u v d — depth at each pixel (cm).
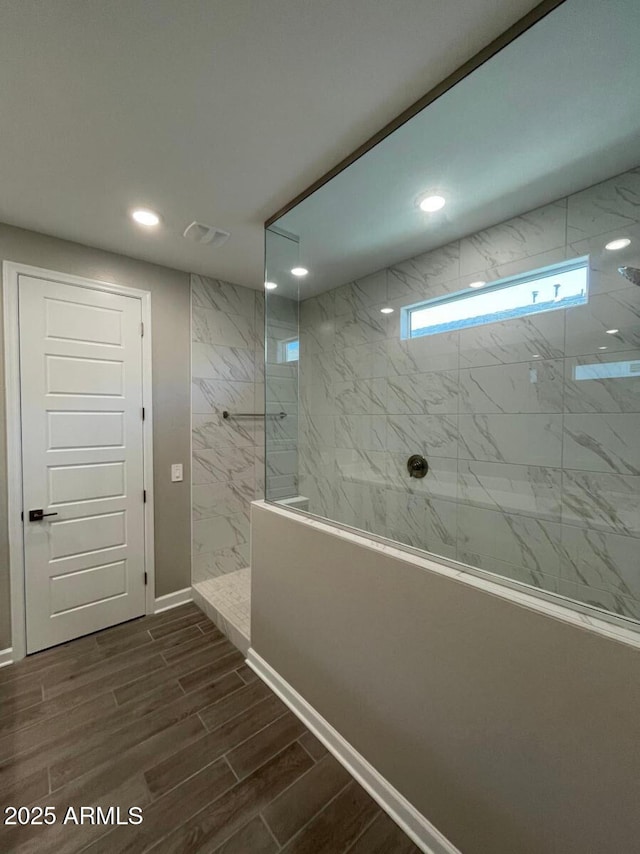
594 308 166
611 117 133
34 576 217
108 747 155
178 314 274
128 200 184
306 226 207
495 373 200
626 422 158
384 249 227
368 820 128
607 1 94
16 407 209
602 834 84
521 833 98
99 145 146
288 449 257
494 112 131
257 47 106
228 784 139
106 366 241
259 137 143
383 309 253
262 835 123
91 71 113
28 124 134
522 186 170
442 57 111
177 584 279
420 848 120
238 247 237
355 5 96
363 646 141
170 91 121
